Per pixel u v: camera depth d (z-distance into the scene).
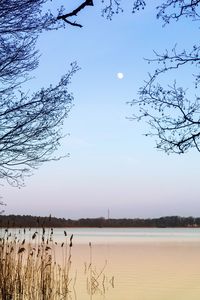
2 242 11.41
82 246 51.56
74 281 18.52
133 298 14.80
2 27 8.36
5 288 11.15
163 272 22.98
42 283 11.76
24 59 8.74
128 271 23.47
